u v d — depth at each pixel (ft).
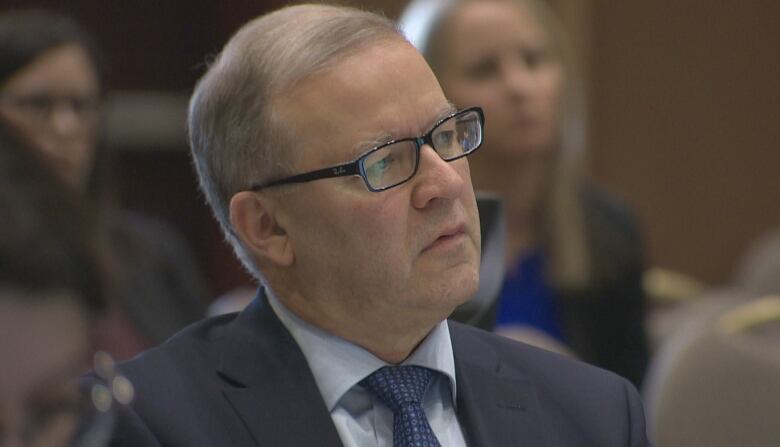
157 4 56.24
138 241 32.94
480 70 33.27
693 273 69.41
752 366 25.44
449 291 16.78
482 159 33.76
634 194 68.69
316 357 17.56
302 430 16.87
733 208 69.46
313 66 16.84
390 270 16.70
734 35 68.59
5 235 8.77
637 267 35.53
